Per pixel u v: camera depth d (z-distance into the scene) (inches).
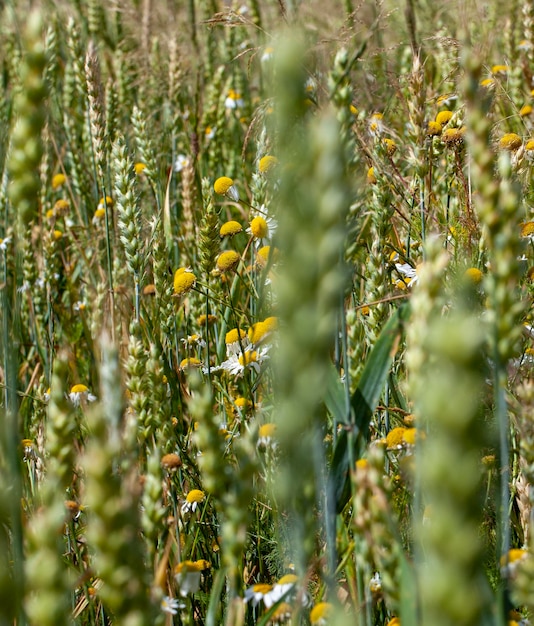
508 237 47.9
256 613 102.1
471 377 22.7
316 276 23.2
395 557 55.7
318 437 57.9
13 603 34.3
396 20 210.1
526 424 71.1
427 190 142.9
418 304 46.6
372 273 115.0
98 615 100.1
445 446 22.6
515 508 103.5
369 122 153.6
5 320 80.0
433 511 23.1
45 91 45.9
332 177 23.0
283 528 93.4
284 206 23.8
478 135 47.7
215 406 141.9
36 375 184.1
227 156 249.9
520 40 224.2
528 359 113.9
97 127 164.6
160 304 139.8
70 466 51.8
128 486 37.5
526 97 195.2
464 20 91.8
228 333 142.3
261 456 105.0
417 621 50.6
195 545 110.0
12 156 46.3
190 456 127.5
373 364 73.7
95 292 182.9
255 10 249.0
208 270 144.5
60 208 223.6
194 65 285.9
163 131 255.8
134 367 95.0
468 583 23.0
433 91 189.2
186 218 179.6
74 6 308.5
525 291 120.0
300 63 25.1
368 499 57.5
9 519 60.9
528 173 143.3
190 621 86.3
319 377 23.7
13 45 255.4
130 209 134.6
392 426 118.0
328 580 66.7
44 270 186.5
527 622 67.6
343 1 170.1
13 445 55.6
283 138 24.3
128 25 308.7
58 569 36.3
